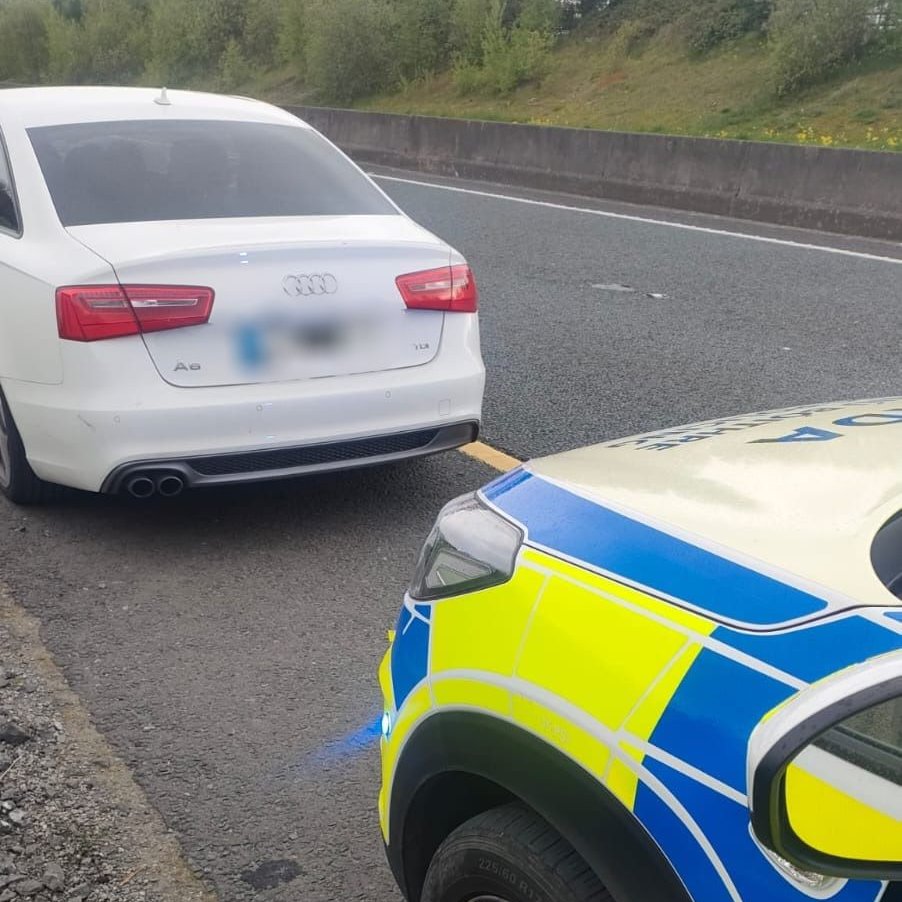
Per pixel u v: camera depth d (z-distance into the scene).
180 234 4.10
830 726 1.31
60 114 4.75
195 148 4.72
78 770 3.03
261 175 4.68
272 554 4.35
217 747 3.14
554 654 1.67
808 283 9.38
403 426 4.29
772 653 1.45
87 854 2.71
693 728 1.47
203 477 4.00
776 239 11.77
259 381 4.01
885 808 1.41
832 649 1.42
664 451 2.15
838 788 1.41
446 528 2.02
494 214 13.58
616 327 7.92
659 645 1.56
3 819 2.82
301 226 4.30
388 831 2.06
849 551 1.60
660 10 21.98
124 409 3.86
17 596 3.99
